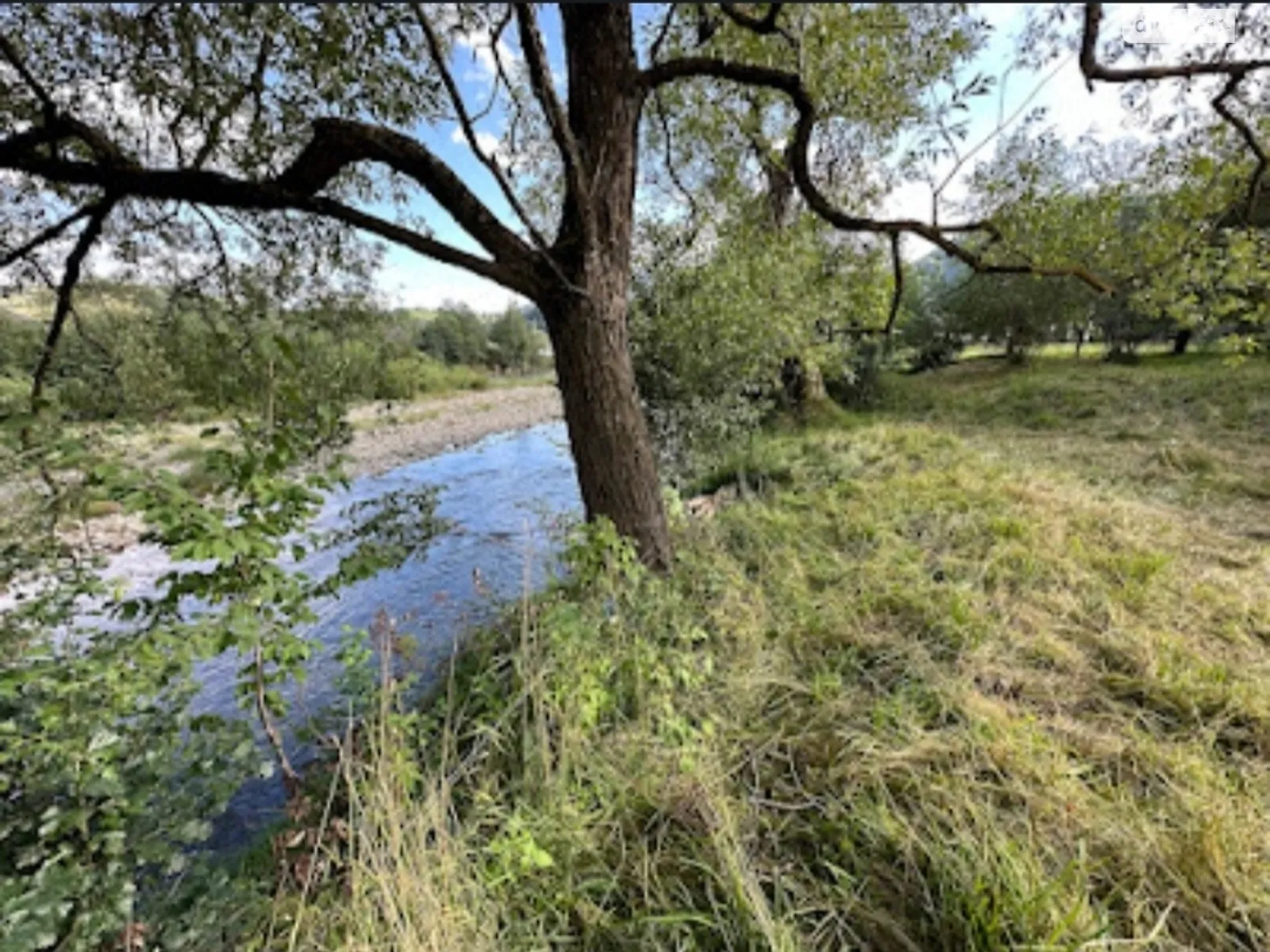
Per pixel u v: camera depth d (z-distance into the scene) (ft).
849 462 15.34
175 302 8.39
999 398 26.61
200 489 4.60
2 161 5.26
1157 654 6.37
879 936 3.74
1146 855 3.98
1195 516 10.83
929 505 11.48
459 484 25.13
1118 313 33.58
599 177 7.10
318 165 6.06
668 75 6.87
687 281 13.91
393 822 3.88
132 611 4.26
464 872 3.99
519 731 5.62
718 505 14.23
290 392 5.28
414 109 6.36
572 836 4.48
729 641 7.37
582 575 7.23
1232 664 6.21
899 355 29.43
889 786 4.81
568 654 5.96
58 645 5.01
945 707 5.66
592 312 7.49
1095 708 5.81
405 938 3.39
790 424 22.65
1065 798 4.45
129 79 5.57
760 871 4.22
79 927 3.54
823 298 14.19
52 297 7.72
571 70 7.13
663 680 5.99
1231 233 7.17
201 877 4.55
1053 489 12.17
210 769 4.73
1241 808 4.34
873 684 6.28
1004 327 38.63
